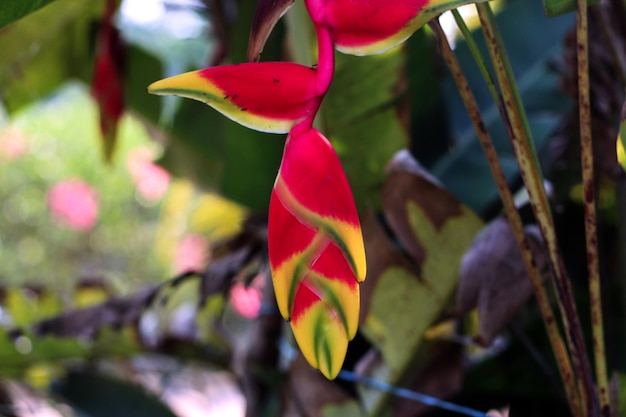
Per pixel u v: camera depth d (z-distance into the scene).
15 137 6.13
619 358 1.42
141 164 4.05
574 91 1.33
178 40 2.00
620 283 1.49
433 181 1.20
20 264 6.30
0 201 6.63
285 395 1.41
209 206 2.61
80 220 5.39
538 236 1.12
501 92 0.93
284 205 0.77
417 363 1.33
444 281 1.23
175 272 3.91
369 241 1.25
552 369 1.41
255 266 1.66
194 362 1.86
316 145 0.78
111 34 1.73
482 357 1.48
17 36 1.64
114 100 1.76
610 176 1.30
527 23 1.90
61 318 1.52
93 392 1.80
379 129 1.42
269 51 1.51
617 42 1.22
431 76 1.64
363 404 1.37
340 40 0.80
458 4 0.77
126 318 1.50
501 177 0.98
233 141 1.63
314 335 0.78
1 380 1.92
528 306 1.46
